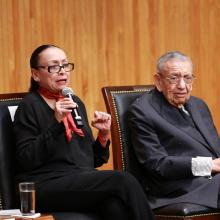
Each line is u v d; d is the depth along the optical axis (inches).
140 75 478.9
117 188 310.8
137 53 477.7
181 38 491.5
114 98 361.4
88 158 337.1
